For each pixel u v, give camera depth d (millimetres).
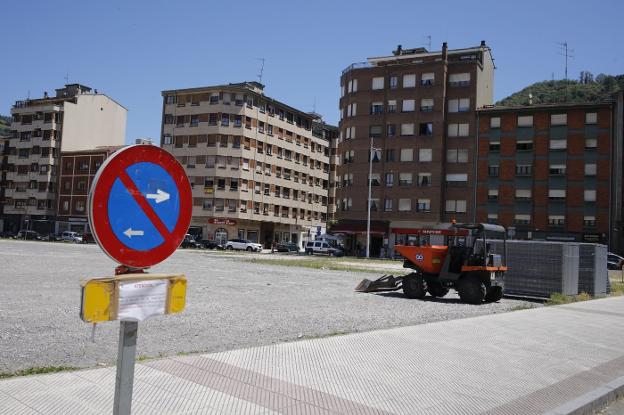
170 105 78938
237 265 33438
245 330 9969
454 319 12297
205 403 5234
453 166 62281
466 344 9086
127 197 3010
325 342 8570
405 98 64250
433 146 62406
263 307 13516
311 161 91312
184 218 3262
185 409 5027
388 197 64188
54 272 20719
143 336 8922
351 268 35062
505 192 59844
